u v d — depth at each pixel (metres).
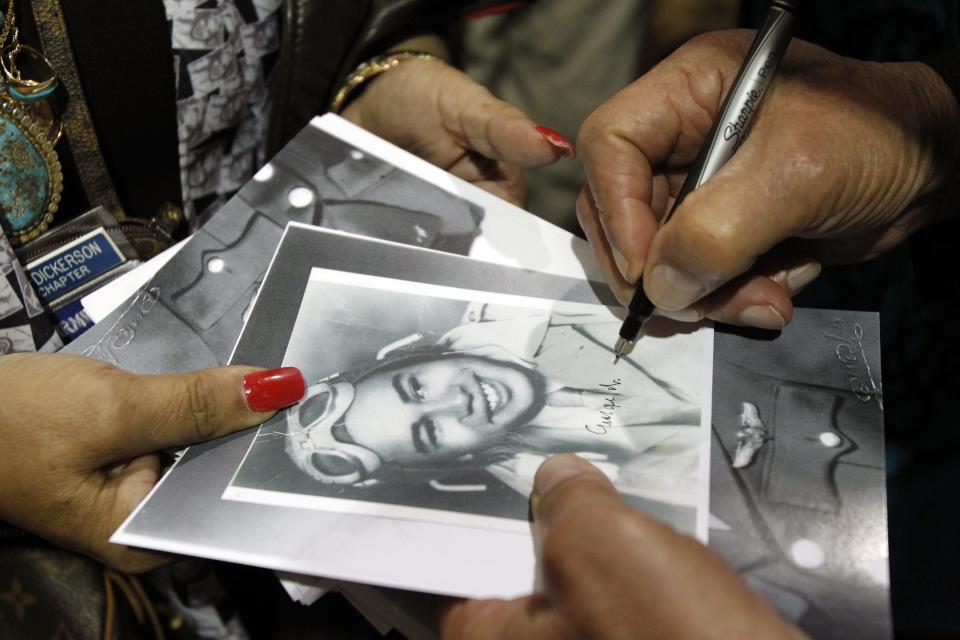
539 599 0.41
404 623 0.49
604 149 0.58
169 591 0.72
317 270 0.60
